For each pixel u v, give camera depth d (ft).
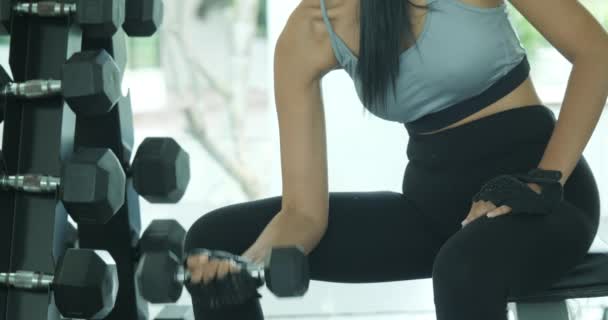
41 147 4.55
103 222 4.60
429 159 6.18
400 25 5.66
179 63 17.67
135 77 19.02
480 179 5.98
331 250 6.22
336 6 5.99
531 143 5.93
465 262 5.09
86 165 4.42
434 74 5.80
